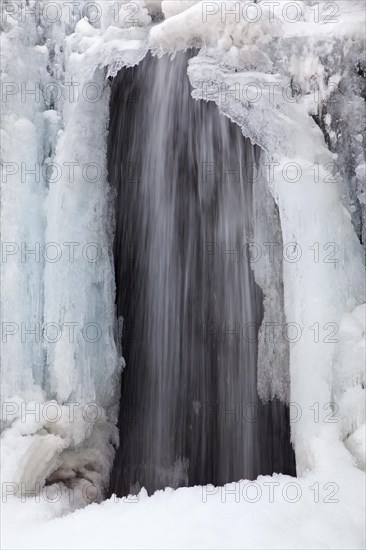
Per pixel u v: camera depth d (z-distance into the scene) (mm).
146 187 7008
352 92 5141
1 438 5273
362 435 4500
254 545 3684
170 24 5406
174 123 6707
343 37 5055
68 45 6023
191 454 6969
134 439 6902
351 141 5156
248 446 6723
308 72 5172
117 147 6836
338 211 4984
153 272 7156
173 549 3648
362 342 4719
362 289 4973
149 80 6672
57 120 6008
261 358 6664
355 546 3795
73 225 5961
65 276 5809
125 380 7074
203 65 5262
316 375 4785
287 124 5086
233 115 5223
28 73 5883
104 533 4012
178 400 7078
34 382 5652
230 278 6812
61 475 5773
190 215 6910
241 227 6676
